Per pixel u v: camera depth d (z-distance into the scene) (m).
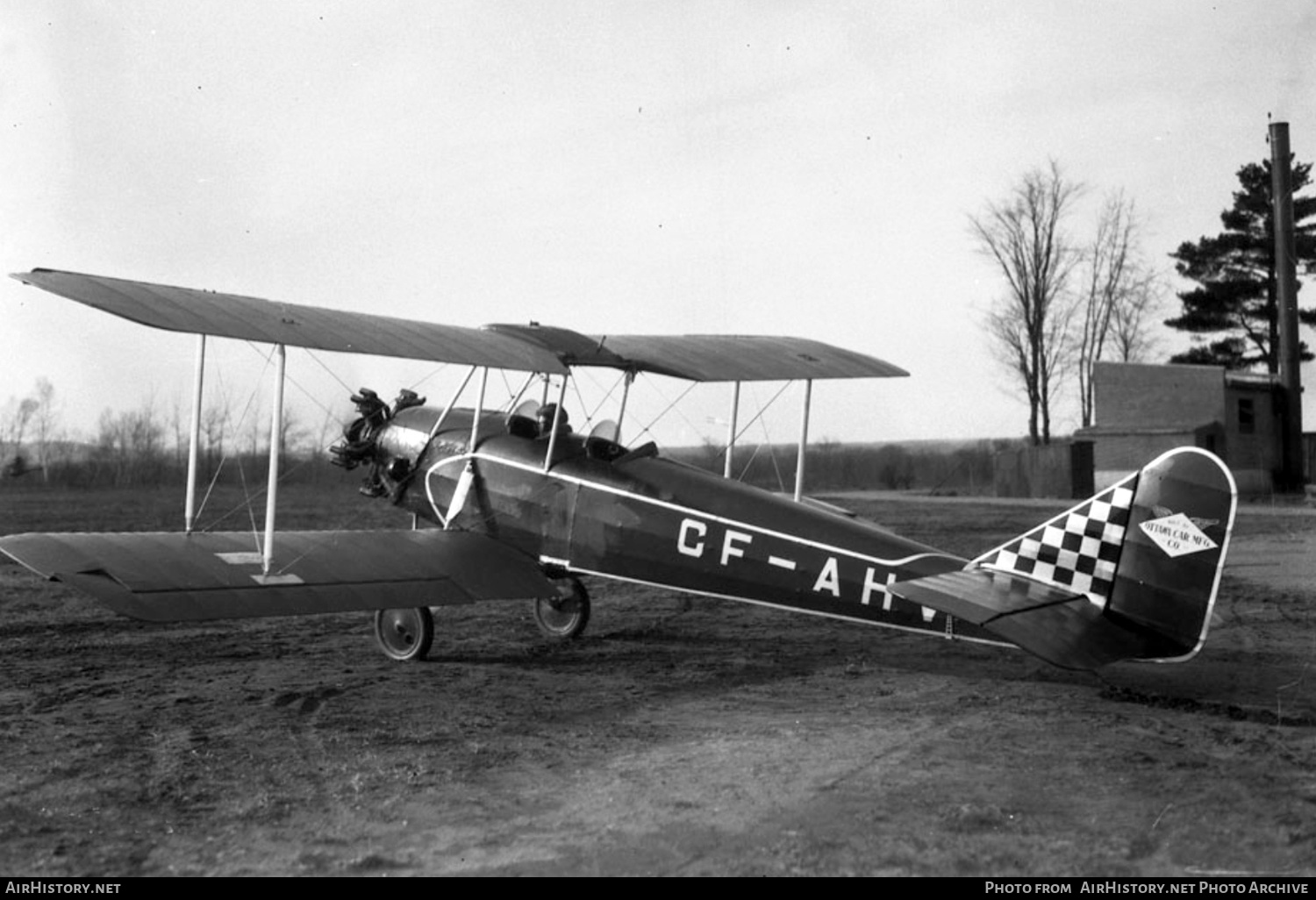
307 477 45.53
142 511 29.08
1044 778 5.55
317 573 8.66
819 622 11.91
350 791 5.47
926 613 8.49
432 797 5.34
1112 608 7.69
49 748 6.43
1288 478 38.00
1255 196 47.78
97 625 12.05
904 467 66.62
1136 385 38.56
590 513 10.05
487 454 10.77
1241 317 49.53
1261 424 39.22
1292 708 7.33
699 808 5.09
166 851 4.63
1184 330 50.78
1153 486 7.62
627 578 9.88
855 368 12.19
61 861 4.50
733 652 10.05
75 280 7.79
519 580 9.61
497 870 4.32
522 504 10.45
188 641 10.92
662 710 7.48
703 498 9.56
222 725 7.07
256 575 8.34
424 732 6.79
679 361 11.22
